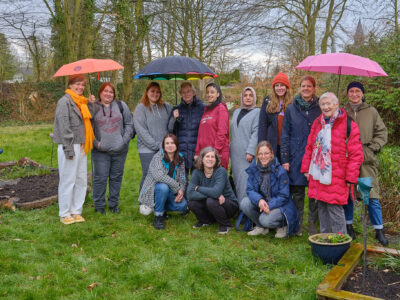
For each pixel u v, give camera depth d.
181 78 5.21
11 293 2.80
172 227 4.45
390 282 2.89
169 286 2.97
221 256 3.53
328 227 3.71
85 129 4.38
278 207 4.00
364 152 3.84
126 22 14.48
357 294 2.57
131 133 4.80
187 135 4.76
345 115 3.47
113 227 4.32
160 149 4.52
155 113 4.77
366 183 2.85
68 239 3.88
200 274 3.17
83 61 4.43
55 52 19.58
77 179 4.48
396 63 8.02
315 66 3.98
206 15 14.91
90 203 5.26
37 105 18.72
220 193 4.23
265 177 4.09
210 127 4.53
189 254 3.62
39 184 5.90
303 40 15.51
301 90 4.00
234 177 4.65
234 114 4.70
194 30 15.09
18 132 12.24
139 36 15.22
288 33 15.78
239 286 3.00
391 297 2.67
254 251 3.70
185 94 4.67
